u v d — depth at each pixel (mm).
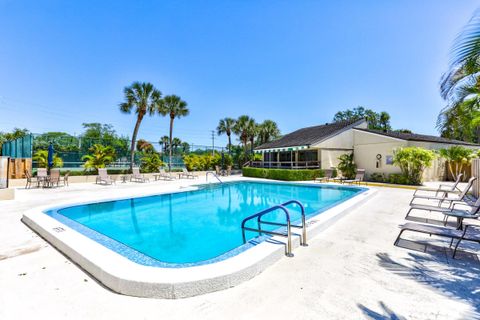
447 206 9250
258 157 33031
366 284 3424
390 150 19359
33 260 4363
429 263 4141
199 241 6977
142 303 3006
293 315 2725
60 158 19672
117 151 23844
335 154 22266
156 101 24078
